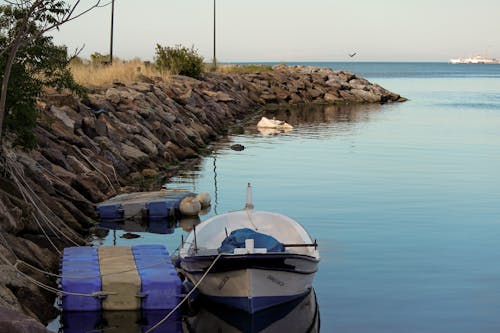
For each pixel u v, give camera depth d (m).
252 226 16.48
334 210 22.48
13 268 12.97
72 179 21.47
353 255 17.47
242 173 29.47
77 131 25.84
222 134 45.28
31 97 19.20
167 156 31.44
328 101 78.38
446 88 117.25
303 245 14.56
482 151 37.53
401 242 18.70
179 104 45.00
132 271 14.04
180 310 13.67
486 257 17.39
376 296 14.58
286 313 13.71
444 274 16.03
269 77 76.38
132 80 44.19
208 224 15.99
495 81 155.62
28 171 19.09
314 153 36.19
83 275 13.72
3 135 18.25
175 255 16.55
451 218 21.55
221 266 13.33
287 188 26.17
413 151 37.31
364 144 40.25
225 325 13.11
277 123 49.62
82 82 37.25
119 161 26.27
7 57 17.47
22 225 15.79
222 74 69.12
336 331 12.77
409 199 24.31
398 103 79.19
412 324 13.09
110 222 20.84
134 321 13.12
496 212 22.42
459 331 12.78
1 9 17.50
